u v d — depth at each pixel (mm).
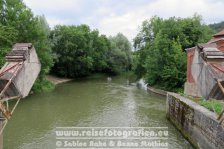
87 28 74062
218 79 8031
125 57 81375
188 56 19562
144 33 54062
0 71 10195
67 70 64438
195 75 9406
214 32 46812
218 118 10250
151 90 40969
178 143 17844
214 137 13836
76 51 65375
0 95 9375
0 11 35406
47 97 35125
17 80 10109
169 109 23250
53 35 65562
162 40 39469
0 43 32781
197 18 43500
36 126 21562
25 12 36750
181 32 41094
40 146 17266
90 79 64062
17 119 23703
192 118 17297
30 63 10914
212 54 8648
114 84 51188
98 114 25391
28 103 30875
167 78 37688
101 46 75688
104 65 74688
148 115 24984
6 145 17359
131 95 36438
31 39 37938
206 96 8641
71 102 31547
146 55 50688
